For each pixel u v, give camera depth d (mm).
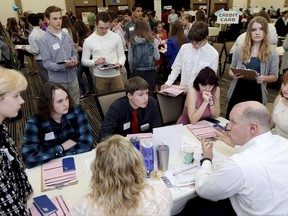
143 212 899
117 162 880
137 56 3621
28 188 1282
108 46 3139
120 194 877
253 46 2469
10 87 1045
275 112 2016
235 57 2633
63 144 1735
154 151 1478
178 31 4090
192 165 1521
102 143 957
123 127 1998
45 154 1576
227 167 1177
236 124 1300
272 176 1146
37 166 1542
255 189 1146
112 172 879
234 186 1167
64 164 1519
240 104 1333
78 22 4758
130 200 886
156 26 6605
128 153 905
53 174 1441
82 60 3223
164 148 1438
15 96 1079
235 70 2436
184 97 2586
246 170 1143
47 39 2818
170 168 1492
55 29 2844
